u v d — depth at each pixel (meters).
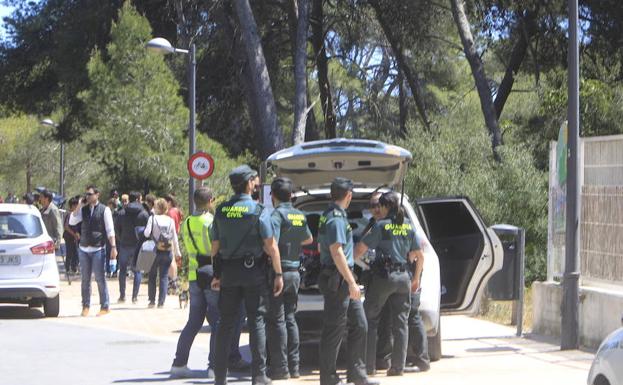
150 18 38.09
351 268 10.90
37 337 16.33
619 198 14.88
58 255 41.31
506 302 21.64
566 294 14.90
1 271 18.78
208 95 39.12
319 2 36.50
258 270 10.84
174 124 33.72
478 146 26.89
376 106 45.56
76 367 13.16
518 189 25.77
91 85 35.00
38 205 27.67
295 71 31.28
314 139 38.84
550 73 34.25
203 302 12.27
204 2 34.19
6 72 41.75
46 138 45.31
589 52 34.75
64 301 22.80
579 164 15.76
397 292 11.89
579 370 12.72
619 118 29.73
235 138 41.25
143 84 33.91
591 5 33.84
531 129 33.50
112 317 19.42
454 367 13.07
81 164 73.50
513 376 12.06
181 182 33.00
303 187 14.03
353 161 13.38
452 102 45.56
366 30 38.94
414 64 42.69
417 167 25.69
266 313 11.62
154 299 21.14
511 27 35.34
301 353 14.66
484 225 14.48
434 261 13.18
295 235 11.68
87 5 39.00
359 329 11.10
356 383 11.11
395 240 11.84
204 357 14.38
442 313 14.65
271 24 37.50
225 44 36.62
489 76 49.97
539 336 16.75
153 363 13.61
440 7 36.91
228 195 32.06
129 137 32.97
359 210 13.77
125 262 22.38
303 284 12.96
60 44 38.97
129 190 33.62
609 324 14.69
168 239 20.92
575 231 14.87
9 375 12.46
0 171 74.38
